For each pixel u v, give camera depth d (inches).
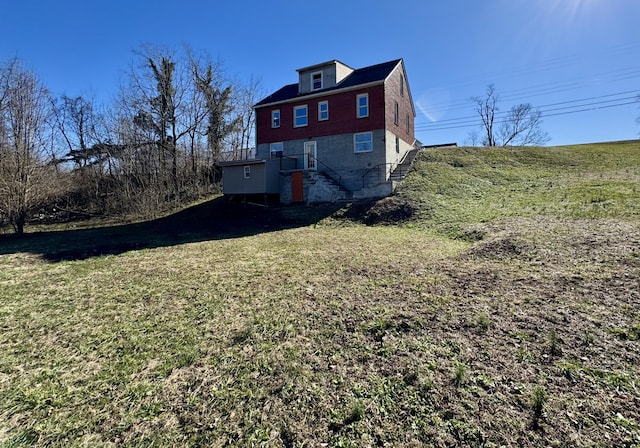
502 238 336.8
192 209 832.9
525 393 116.8
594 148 948.6
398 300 209.8
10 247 505.0
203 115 1071.0
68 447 108.6
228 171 804.0
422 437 103.1
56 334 190.1
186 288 261.7
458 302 198.2
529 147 1005.8
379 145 730.2
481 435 101.4
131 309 223.0
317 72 824.9
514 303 188.2
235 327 187.2
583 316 164.4
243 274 292.7
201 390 133.5
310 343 164.9
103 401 130.0
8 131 687.7
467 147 1017.5
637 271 210.4
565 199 474.0
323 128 795.4
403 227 498.3
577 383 119.3
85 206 951.6
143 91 1016.2
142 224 724.7
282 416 116.7
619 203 405.1
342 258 331.0
